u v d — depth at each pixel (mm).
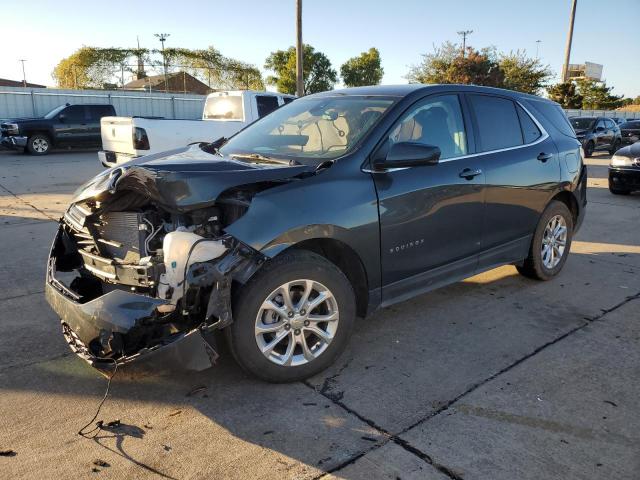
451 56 43969
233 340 3100
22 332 4098
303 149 3830
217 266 2879
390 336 4098
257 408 3107
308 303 3314
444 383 3406
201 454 2709
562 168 5188
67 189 11297
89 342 3012
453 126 4258
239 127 11414
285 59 63156
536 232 5082
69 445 2768
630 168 10625
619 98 68062
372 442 2807
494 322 4379
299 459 2672
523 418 3029
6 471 2559
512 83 44750
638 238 7430
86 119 20453
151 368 2848
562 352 3848
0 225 7695
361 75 68125
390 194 3602
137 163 3689
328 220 3258
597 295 5031
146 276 2994
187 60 57812
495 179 4418
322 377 3467
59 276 3902
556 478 2549
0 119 23750
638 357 3783
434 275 4066
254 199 3072
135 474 2559
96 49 54844
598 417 3047
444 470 2598
